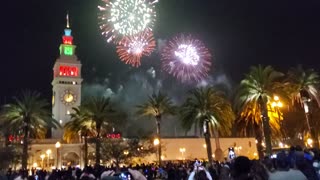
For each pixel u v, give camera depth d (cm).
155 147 7838
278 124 5569
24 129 6309
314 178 1138
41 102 6438
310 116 5394
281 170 784
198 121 5944
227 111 5972
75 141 9650
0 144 7081
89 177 1322
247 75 5312
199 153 9831
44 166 9319
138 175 1082
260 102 5194
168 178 3075
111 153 6712
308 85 5506
